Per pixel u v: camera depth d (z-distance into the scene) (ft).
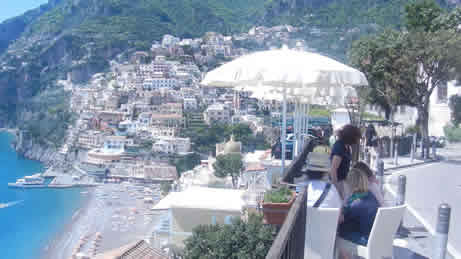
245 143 545.85
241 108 653.30
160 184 485.56
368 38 81.92
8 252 290.97
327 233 15.56
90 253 272.10
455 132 89.66
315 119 104.12
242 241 44.57
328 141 51.52
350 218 16.51
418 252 18.81
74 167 578.66
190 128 588.91
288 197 17.02
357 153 20.71
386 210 14.83
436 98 106.01
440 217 13.96
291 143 45.62
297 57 19.94
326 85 23.70
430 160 60.59
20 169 615.98
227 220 93.97
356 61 82.79
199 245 52.54
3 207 406.41
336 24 640.17
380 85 80.59
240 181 192.75
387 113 96.84
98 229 328.90
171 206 96.78
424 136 67.00
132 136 601.21
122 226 335.67
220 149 280.51
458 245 19.84
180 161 536.42
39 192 471.21
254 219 44.60
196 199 97.86
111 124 643.86
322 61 19.79
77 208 403.95
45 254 287.69
